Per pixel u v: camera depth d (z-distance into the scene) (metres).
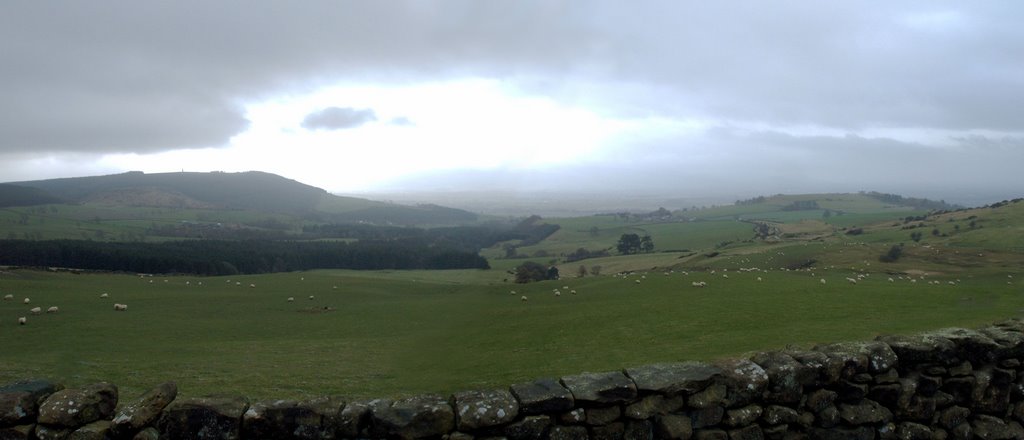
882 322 27.17
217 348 27.55
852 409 7.07
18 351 25.92
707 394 6.58
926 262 81.69
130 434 5.63
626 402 6.34
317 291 60.41
